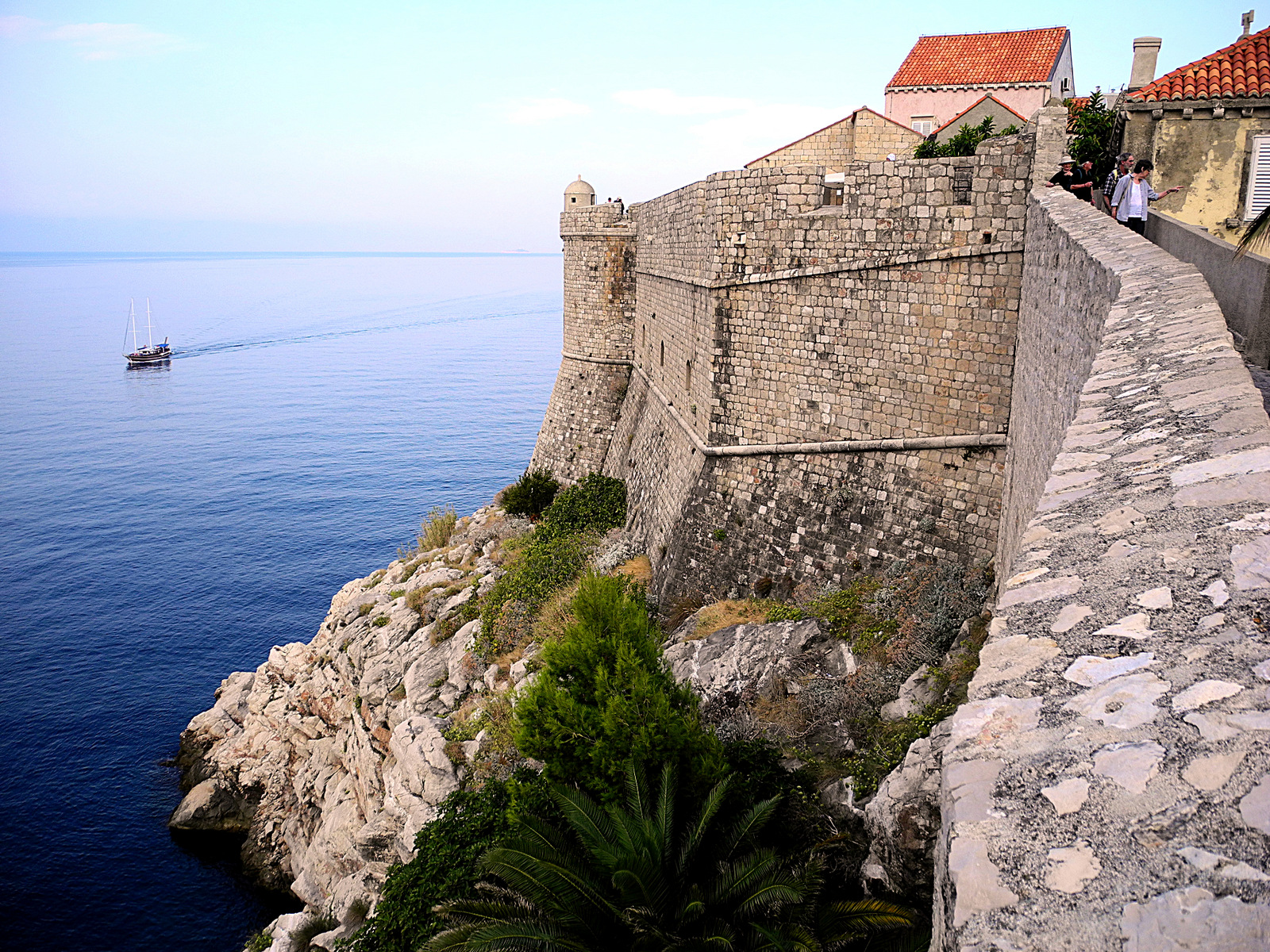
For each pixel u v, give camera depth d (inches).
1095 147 1059.9
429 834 806.5
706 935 481.4
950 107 1659.7
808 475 961.5
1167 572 169.0
